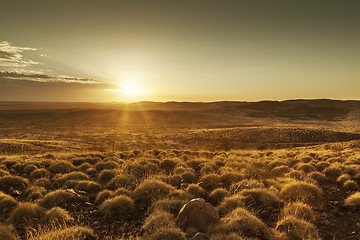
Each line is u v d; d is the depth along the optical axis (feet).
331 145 124.77
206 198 23.82
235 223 16.26
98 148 123.13
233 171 32.65
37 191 25.05
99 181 31.50
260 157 53.16
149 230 15.83
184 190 25.77
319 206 21.65
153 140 237.86
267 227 16.62
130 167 36.14
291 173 32.81
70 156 48.96
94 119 523.70
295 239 15.35
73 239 14.65
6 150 109.19
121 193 24.50
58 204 22.08
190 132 298.76
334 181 30.76
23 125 422.41
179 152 62.44
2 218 19.33
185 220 16.62
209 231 15.65
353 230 16.79
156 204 20.75
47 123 456.45
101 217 19.84
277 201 21.75
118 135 275.80
